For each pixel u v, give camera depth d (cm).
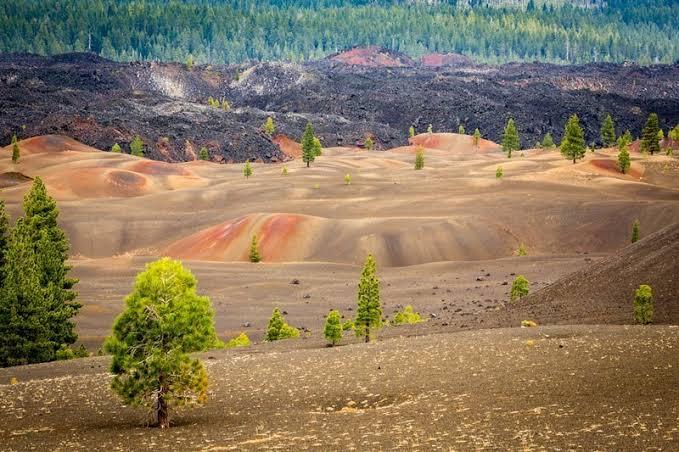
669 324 5119
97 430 3161
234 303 8950
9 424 3316
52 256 6838
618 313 5606
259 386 3816
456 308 8106
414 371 3803
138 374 3086
